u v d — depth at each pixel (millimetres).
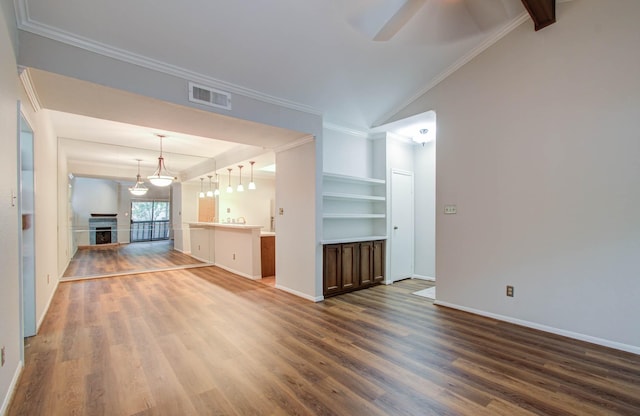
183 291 4633
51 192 4332
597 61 2764
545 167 3074
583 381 2170
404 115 4445
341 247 4512
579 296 2865
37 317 3084
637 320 2570
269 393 2027
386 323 3320
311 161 4242
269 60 3070
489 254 3496
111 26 2375
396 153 5418
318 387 2100
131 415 1803
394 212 5359
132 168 6809
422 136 5398
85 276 5555
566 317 2943
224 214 7820
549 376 2236
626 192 2621
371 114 4559
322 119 4285
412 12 2771
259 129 3850
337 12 2641
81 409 1849
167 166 7105
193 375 2250
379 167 5305
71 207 6180
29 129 2820
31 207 2951
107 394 2006
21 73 2285
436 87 4027
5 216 1908
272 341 2852
